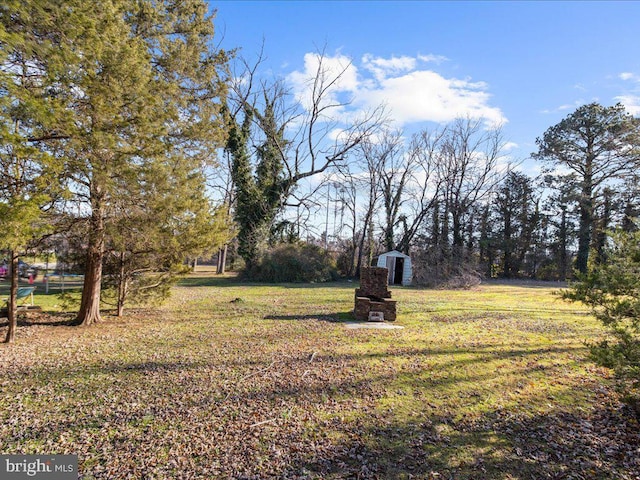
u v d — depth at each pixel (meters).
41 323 8.88
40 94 5.22
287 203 25.39
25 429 3.77
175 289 18.03
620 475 3.06
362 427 3.88
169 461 3.24
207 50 10.72
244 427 3.85
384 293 10.30
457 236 29.58
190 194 8.12
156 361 6.04
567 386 5.02
